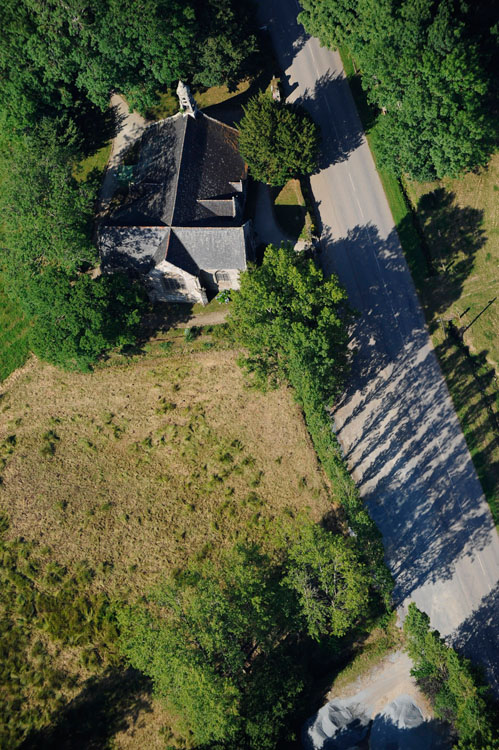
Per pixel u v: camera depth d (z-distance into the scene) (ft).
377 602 280.51
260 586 255.70
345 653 278.67
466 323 307.78
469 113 268.41
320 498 295.28
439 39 260.83
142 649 251.39
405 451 297.53
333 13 295.07
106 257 298.56
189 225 290.56
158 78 305.12
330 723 263.49
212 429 307.37
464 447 295.48
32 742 278.67
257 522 295.69
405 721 261.65
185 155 297.12
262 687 256.93
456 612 278.26
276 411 306.35
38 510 307.58
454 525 287.69
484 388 301.63
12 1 276.82
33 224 289.94
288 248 279.69
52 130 303.89
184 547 296.51
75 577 297.74
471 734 235.81
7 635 291.58
